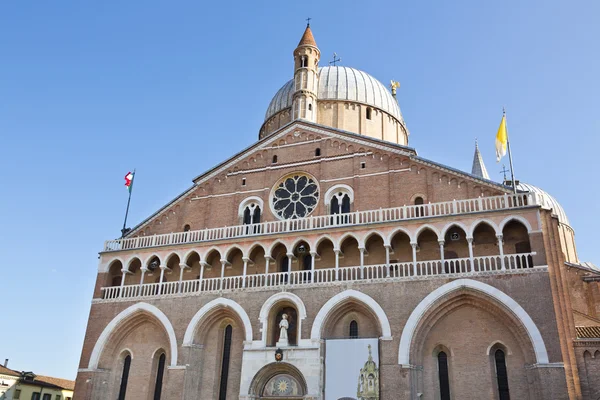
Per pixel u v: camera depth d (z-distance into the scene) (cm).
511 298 3606
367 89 6475
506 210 3850
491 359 3703
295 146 5069
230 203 5062
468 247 3994
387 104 6569
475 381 3681
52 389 7575
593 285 4484
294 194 4897
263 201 4950
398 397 3631
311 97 5538
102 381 4559
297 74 5628
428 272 4112
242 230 4744
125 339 4759
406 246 4247
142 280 4772
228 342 4478
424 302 3803
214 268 4750
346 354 3875
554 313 3466
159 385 4544
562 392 3281
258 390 4072
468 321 3828
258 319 4216
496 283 3678
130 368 4656
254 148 5206
